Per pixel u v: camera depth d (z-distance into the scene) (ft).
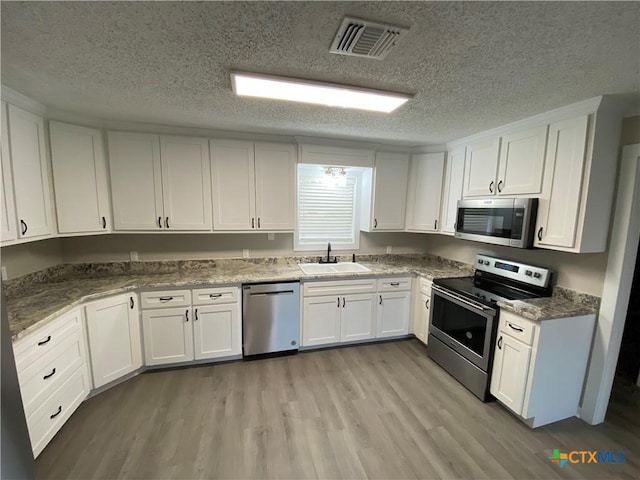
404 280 10.87
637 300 9.27
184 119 8.07
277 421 6.86
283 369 9.10
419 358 9.92
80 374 6.98
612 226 6.59
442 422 6.94
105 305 7.60
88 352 7.30
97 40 4.26
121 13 3.65
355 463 5.79
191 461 5.76
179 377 8.57
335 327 10.30
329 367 9.26
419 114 7.33
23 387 5.26
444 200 10.72
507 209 7.78
